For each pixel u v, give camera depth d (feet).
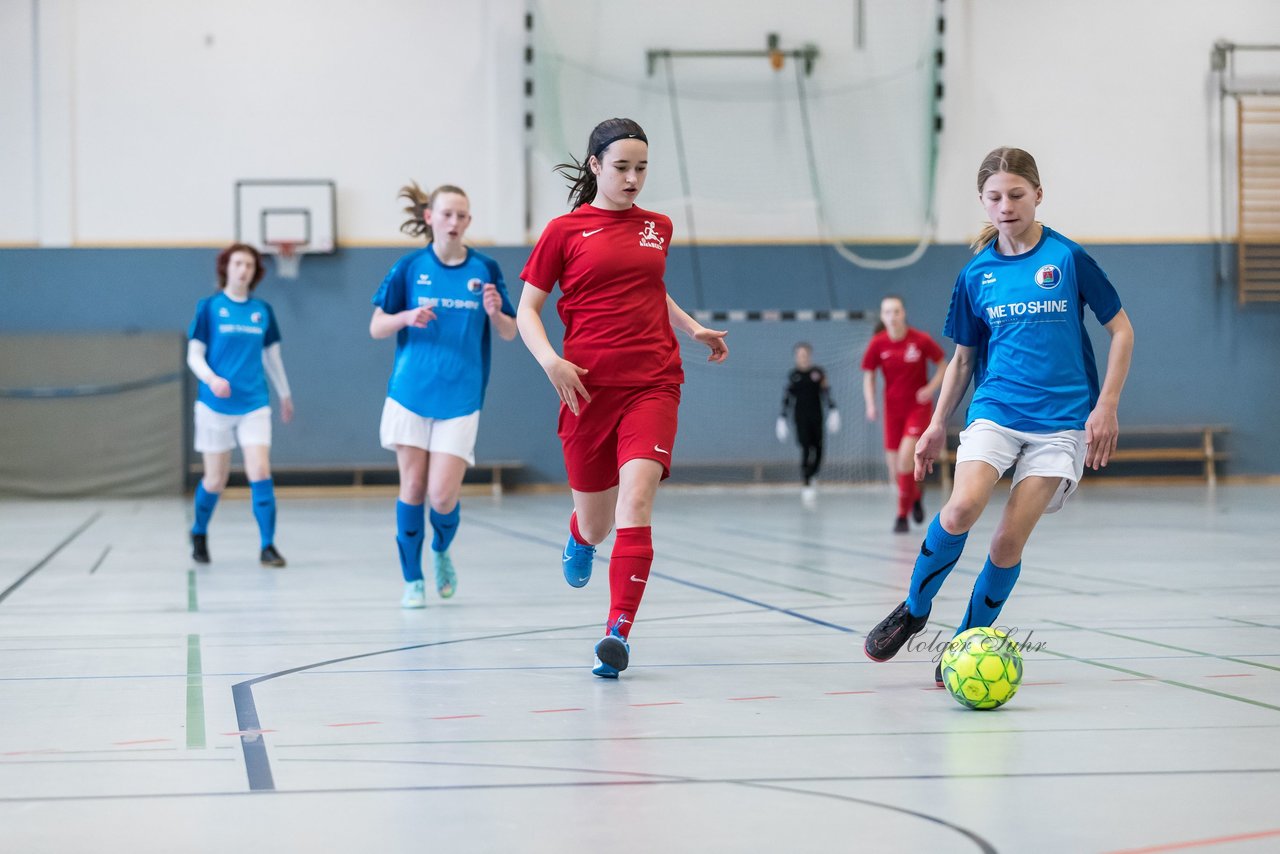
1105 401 15.87
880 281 77.00
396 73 74.64
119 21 73.36
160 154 73.77
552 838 9.76
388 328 24.44
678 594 26.71
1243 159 77.66
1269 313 78.07
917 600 16.71
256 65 74.08
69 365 72.13
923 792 11.12
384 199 74.74
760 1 75.92
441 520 25.26
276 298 74.49
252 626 22.38
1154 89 77.20
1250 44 77.41
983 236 17.06
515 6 74.79
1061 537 40.75
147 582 29.91
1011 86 76.79
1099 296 16.19
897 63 76.18
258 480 33.76
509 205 74.90
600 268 17.74
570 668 17.88
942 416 17.25
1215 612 23.40
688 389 76.95
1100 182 77.30
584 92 75.25
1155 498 63.10
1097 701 15.30
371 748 12.92
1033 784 11.42
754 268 76.69
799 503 62.59
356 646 20.02
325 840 9.73
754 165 76.28
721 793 11.11
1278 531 42.80
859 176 76.54
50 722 14.29
